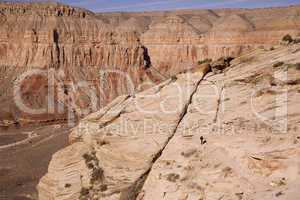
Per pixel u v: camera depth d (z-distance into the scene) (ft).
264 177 68.69
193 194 73.72
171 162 83.56
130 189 88.17
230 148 76.79
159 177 81.97
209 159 77.97
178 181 78.38
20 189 182.91
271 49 106.83
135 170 91.50
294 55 95.09
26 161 238.27
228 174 72.54
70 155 108.88
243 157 73.51
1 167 226.79
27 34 496.23
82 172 102.83
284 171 67.36
